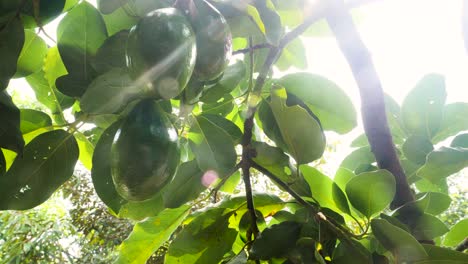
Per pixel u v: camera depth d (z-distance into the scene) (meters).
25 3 0.49
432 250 0.49
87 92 0.47
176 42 0.38
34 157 0.54
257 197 0.69
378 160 0.66
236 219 0.68
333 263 0.56
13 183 0.52
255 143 0.64
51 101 0.60
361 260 0.54
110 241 3.72
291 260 0.55
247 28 0.52
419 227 0.59
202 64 0.43
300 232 0.57
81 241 4.04
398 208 0.60
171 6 0.48
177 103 0.69
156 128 0.44
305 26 0.64
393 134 0.78
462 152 0.58
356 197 0.60
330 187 0.69
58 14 0.50
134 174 0.42
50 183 0.55
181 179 0.66
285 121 0.57
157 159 0.42
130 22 0.53
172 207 0.65
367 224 0.60
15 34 0.46
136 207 0.66
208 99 0.63
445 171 0.59
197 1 0.43
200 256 0.64
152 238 0.72
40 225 3.75
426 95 0.71
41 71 0.60
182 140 0.70
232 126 0.66
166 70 0.38
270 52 0.63
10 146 0.46
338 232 0.57
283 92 0.56
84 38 0.52
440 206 0.70
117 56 0.49
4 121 0.46
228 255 0.68
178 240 0.64
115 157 0.43
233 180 0.78
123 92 0.47
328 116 0.70
